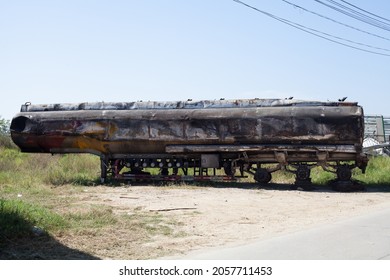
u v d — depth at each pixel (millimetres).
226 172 21234
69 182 21062
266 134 20000
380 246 8727
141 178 21547
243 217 12664
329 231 10305
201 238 9992
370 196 17656
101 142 21594
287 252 8367
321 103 20266
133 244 9367
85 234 9984
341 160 20016
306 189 19641
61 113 22094
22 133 22062
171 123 20969
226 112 20641
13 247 8539
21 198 15414
